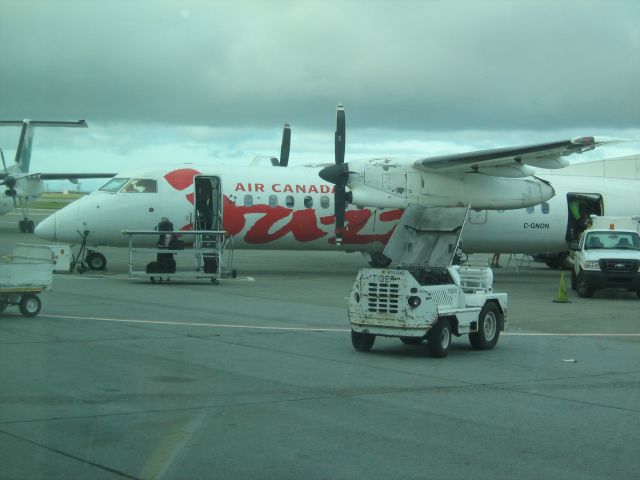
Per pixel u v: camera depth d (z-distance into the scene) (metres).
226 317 16.58
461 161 23.38
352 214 26.45
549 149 21.88
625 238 23.53
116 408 8.65
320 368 11.37
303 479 6.48
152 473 6.52
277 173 26.72
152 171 26.03
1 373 10.32
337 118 24.30
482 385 10.44
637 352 13.46
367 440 7.65
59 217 25.52
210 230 25.75
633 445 7.68
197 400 9.14
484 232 27.91
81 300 18.83
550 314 18.80
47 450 7.07
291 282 24.88
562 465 7.00
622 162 38.25
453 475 6.68
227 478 6.46
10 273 15.17
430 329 12.39
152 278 23.66
